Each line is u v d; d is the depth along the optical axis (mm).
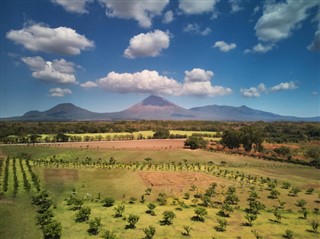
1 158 102688
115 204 55656
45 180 73375
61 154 118500
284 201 62250
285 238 42312
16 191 61656
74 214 48906
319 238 42656
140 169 92125
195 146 147875
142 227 43969
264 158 122312
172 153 131375
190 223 46531
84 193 63125
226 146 150000
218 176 84562
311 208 57844
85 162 99562
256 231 44312
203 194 64438
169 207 54906
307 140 173125
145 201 58406
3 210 50031
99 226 43531
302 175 90562
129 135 187000
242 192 68125
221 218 49781
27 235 40562
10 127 196250
